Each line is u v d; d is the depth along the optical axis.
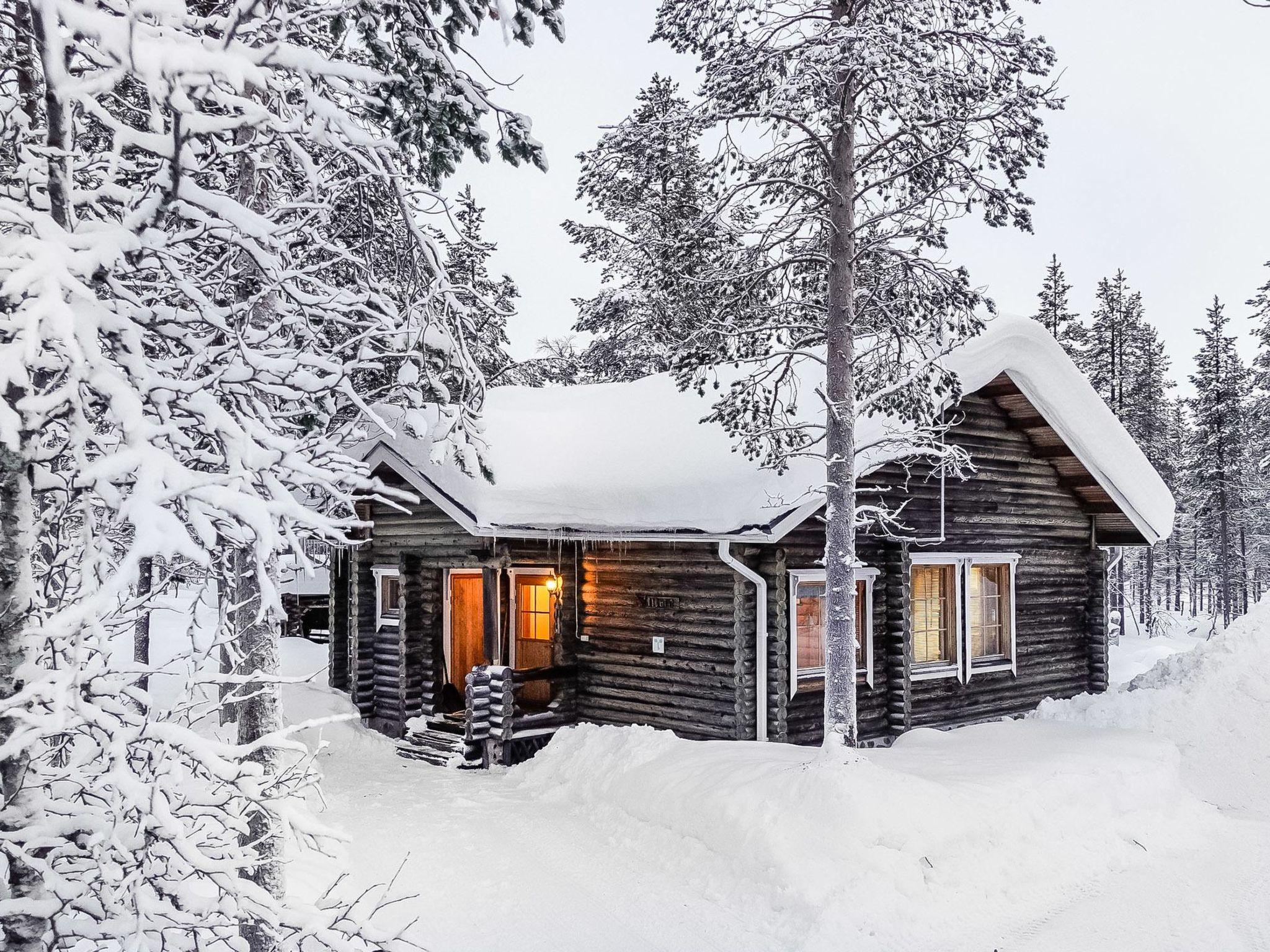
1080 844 8.62
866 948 6.65
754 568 11.75
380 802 10.59
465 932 6.95
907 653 12.79
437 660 14.78
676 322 17.83
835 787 8.05
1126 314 39.06
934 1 9.56
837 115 9.55
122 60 3.18
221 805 3.34
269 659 6.46
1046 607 15.45
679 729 12.21
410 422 4.64
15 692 3.32
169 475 2.98
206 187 5.11
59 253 3.07
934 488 13.60
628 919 7.17
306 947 3.64
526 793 10.95
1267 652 12.51
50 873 3.14
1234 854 8.91
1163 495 15.09
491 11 5.33
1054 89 8.62
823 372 13.39
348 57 5.46
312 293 4.57
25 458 3.26
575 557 13.70
